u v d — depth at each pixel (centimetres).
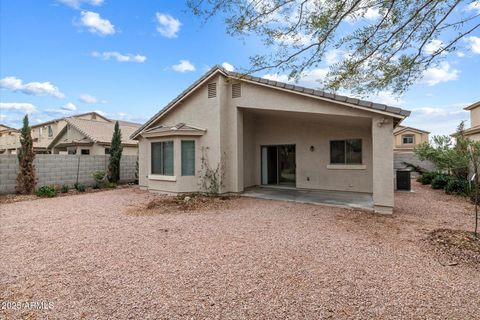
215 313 319
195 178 1254
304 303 338
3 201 1138
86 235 639
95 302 345
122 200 1167
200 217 825
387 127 841
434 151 1507
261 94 1108
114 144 1745
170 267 452
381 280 399
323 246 550
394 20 390
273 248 540
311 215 837
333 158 1285
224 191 1204
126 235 638
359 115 881
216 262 471
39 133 3391
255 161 1485
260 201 1084
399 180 1409
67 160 1536
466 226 709
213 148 1212
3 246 561
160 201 1084
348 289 373
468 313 315
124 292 370
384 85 451
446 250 519
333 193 1223
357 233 643
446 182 1397
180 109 1334
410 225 715
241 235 631
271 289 374
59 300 350
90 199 1198
